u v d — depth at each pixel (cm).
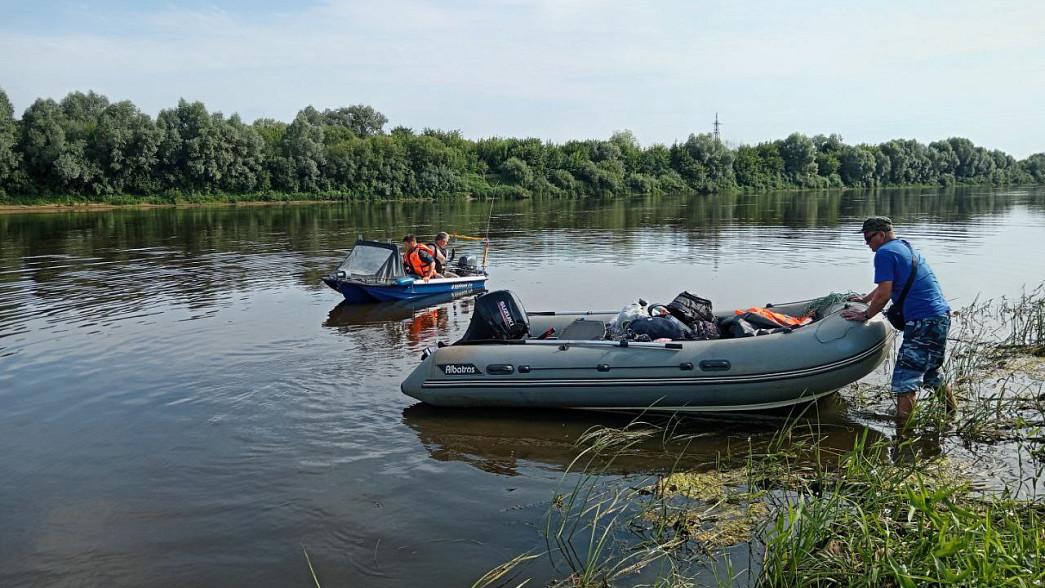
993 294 1002
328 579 353
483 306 623
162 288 1161
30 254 1628
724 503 417
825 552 341
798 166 6631
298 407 592
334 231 2244
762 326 601
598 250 1636
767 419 552
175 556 375
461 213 3195
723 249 1627
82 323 896
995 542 293
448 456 496
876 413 553
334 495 439
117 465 484
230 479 462
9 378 673
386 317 941
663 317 600
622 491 439
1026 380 607
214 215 3130
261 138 4391
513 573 355
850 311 552
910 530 343
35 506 429
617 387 554
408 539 388
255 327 877
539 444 517
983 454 467
